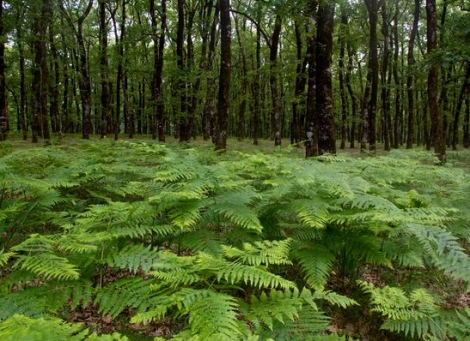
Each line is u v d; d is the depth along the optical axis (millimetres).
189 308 2215
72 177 7031
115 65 24359
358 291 4363
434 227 3576
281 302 2562
